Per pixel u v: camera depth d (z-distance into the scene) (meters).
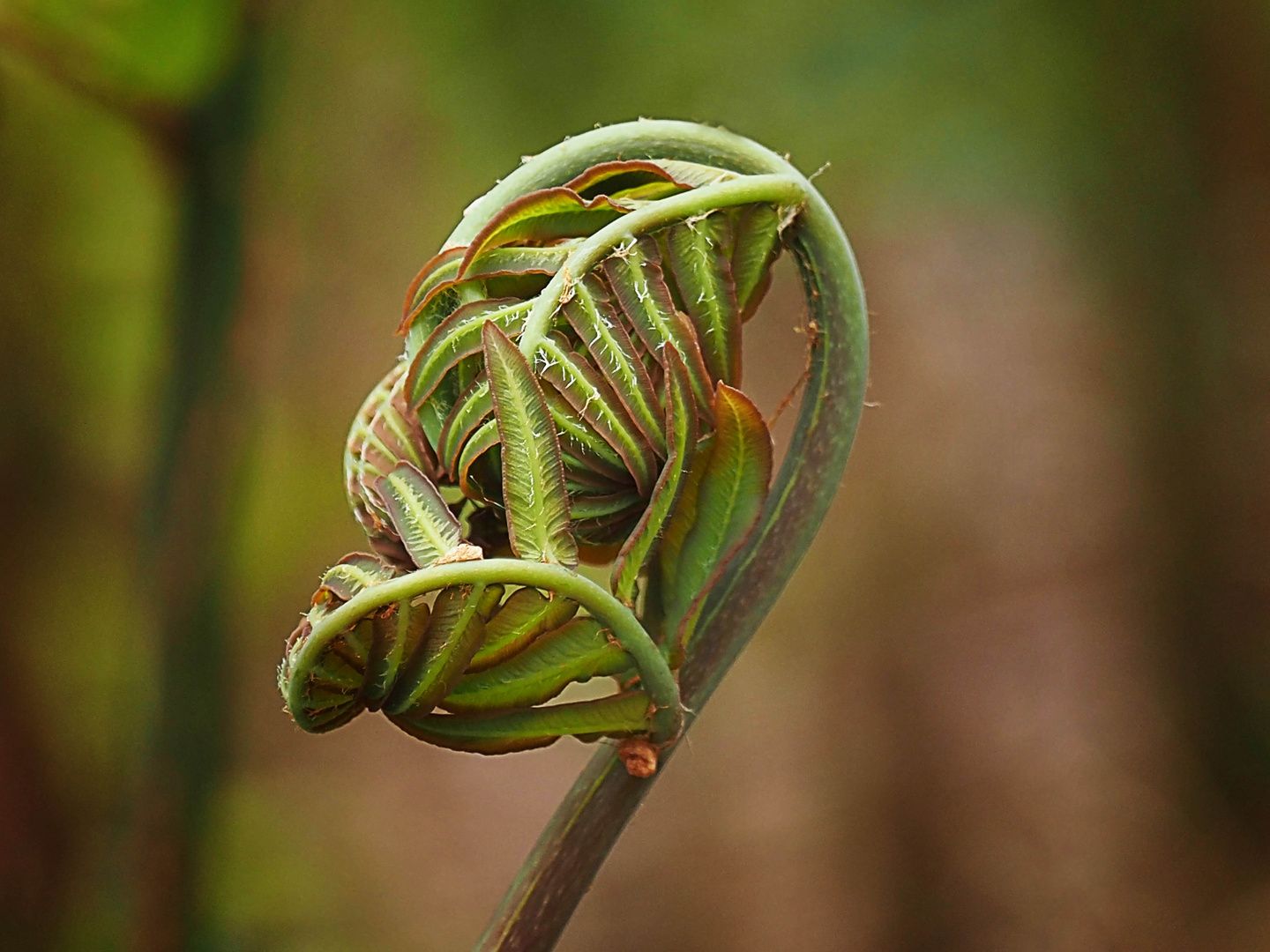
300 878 1.35
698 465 0.47
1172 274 1.46
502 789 1.51
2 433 1.36
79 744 1.35
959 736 1.34
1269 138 1.48
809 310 0.48
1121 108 1.43
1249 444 1.47
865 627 1.41
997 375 1.40
